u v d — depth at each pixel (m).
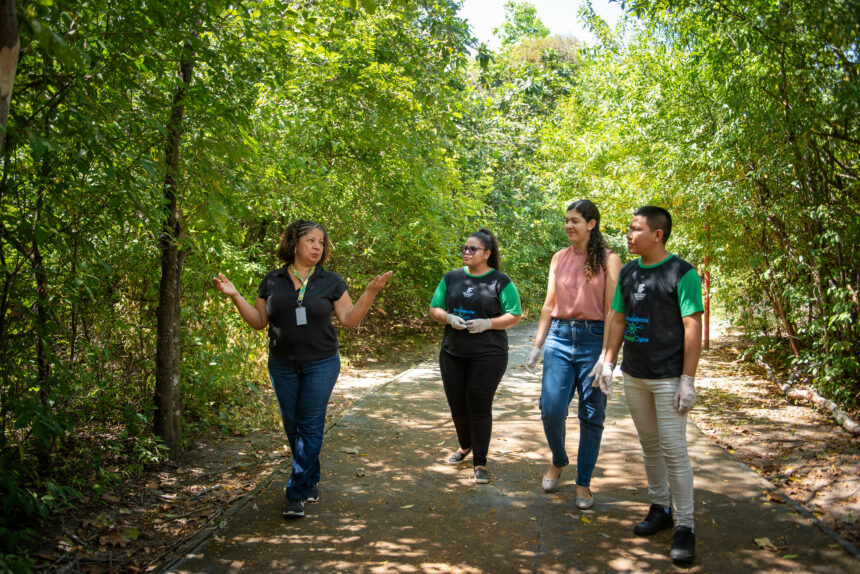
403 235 9.08
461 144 11.95
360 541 3.22
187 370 5.08
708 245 7.75
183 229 4.30
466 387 4.15
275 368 3.70
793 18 4.62
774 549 3.04
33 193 3.31
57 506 3.42
